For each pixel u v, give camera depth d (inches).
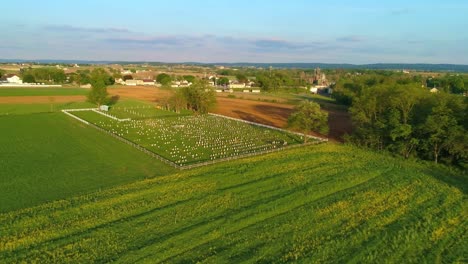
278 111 5762.8
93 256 1422.2
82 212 1831.9
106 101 5526.6
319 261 1412.4
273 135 3875.5
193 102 5413.4
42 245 1508.4
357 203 1987.0
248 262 1391.5
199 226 1668.3
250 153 3038.9
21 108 5295.3
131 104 6146.7
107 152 3034.0
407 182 2340.1
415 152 2970.0
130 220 1736.0
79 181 2317.9
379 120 3179.1
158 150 3161.9
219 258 1411.2
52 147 3127.5
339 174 2476.6
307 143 3454.7
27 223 1699.1
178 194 2081.7
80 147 3164.4
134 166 2669.8
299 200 2004.2
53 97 6673.2
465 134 2645.2
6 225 1673.2
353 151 3164.4
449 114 2817.4
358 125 3636.8
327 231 1659.7
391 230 1678.2
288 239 1576.0
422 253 1494.8
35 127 3922.2
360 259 1438.2
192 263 1374.3
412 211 1895.9
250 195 2079.2
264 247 1498.5
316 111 3474.4
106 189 2175.2
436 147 2810.0
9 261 1385.3
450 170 2672.2
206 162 2741.1
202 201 1975.9
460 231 1683.1
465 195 2126.0
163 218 1759.4
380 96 3309.5
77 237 1573.6
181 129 4131.4
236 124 4525.1
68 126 4042.8
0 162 2657.5
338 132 4126.5
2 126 3907.5
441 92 3270.2
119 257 1412.4
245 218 1759.4
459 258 1455.5
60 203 1943.9
